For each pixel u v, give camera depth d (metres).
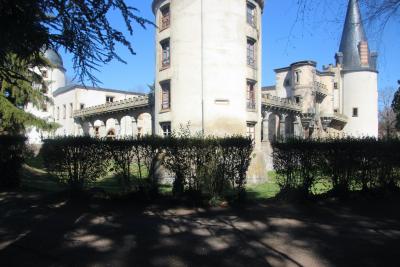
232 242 6.47
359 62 52.81
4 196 11.17
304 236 6.84
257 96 26.55
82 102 50.31
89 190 10.93
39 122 19.55
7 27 5.10
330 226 7.58
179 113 24.62
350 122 52.69
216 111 24.02
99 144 10.71
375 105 52.59
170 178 10.53
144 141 10.42
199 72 24.25
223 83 24.25
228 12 24.59
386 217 8.38
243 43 25.11
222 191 10.11
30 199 10.64
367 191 10.66
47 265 5.29
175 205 9.88
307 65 46.88
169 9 25.92
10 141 13.05
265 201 10.47
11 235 6.89
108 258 5.61
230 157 10.16
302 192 10.14
